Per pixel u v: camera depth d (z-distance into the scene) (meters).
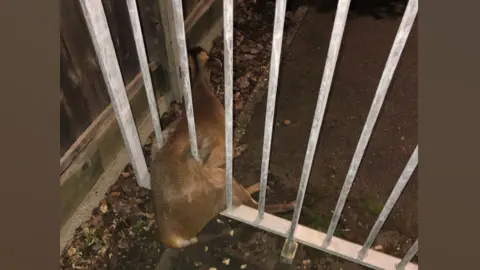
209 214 1.84
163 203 1.82
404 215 2.06
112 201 2.10
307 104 2.45
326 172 2.20
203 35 2.61
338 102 2.46
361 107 2.44
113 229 2.03
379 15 2.87
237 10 2.87
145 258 1.96
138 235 2.02
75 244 1.98
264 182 1.61
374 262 1.76
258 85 2.52
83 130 1.92
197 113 1.97
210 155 1.88
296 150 2.28
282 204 2.06
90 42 1.77
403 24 0.96
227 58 1.21
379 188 2.15
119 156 2.18
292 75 2.58
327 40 2.74
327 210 2.08
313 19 2.84
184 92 1.45
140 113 2.23
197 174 1.80
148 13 1.99
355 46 2.72
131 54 2.03
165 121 2.37
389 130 2.35
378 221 1.53
